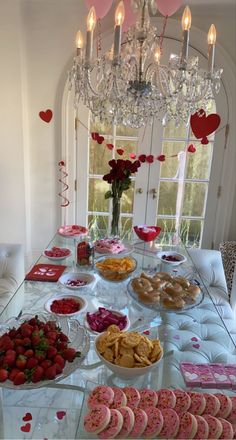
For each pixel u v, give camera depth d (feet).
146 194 10.89
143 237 7.48
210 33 5.56
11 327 4.45
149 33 5.81
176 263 6.85
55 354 3.69
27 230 10.98
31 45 9.69
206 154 10.50
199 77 5.85
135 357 3.73
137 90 6.02
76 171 10.75
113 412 3.16
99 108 6.48
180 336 4.90
